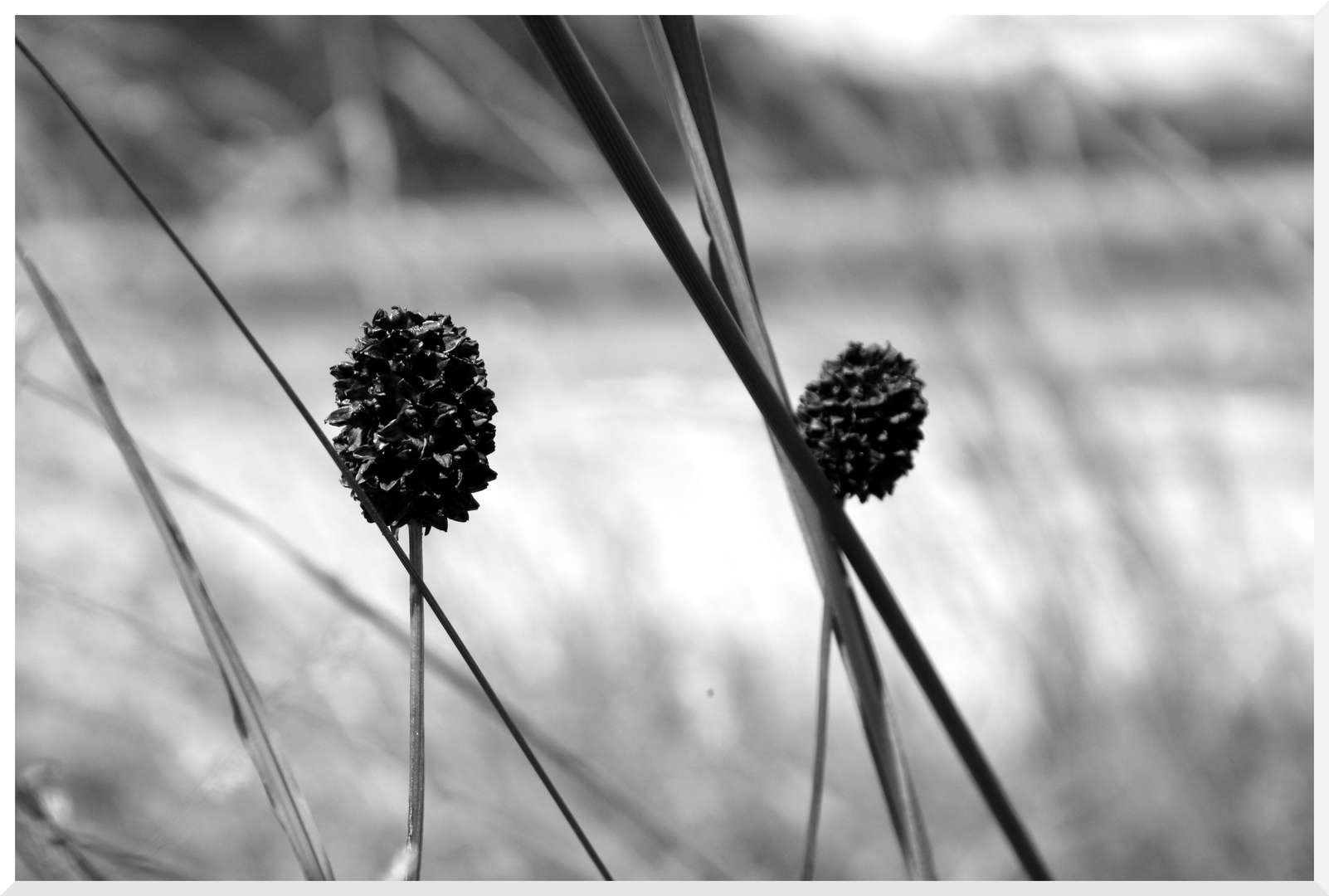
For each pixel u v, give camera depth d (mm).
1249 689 925
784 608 1098
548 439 1109
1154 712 916
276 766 466
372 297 1184
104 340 1124
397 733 904
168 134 1234
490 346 1167
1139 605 929
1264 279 1002
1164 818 875
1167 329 1012
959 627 963
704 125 468
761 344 470
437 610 439
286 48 1212
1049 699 923
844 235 1019
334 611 944
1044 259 1020
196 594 468
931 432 1220
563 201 1166
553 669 983
